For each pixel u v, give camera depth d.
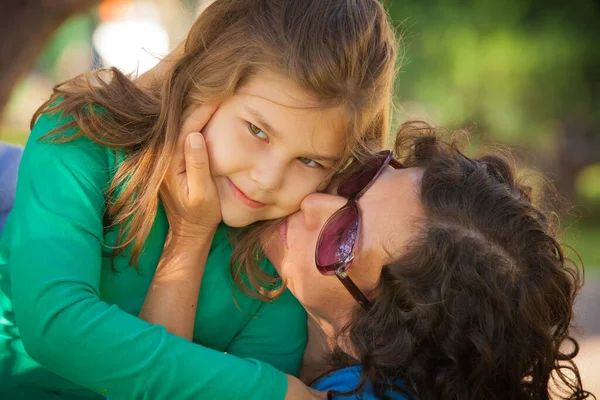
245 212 2.08
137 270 2.14
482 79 11.45
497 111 11.45
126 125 2.10
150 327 1.89
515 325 1.99
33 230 1.92
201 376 1.88
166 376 1.85
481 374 1.96
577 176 12.80
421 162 2.21
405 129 2.34
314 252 2.08
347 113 2.00
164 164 2.04
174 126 2.04
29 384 2.15
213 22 2.07
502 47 11.40
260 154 2.00
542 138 12.08
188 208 2.08
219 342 2.31
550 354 2.06
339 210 2.05
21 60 4.33
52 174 1.99
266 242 2.18
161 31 10.70
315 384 2.21
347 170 2.13
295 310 2.36
